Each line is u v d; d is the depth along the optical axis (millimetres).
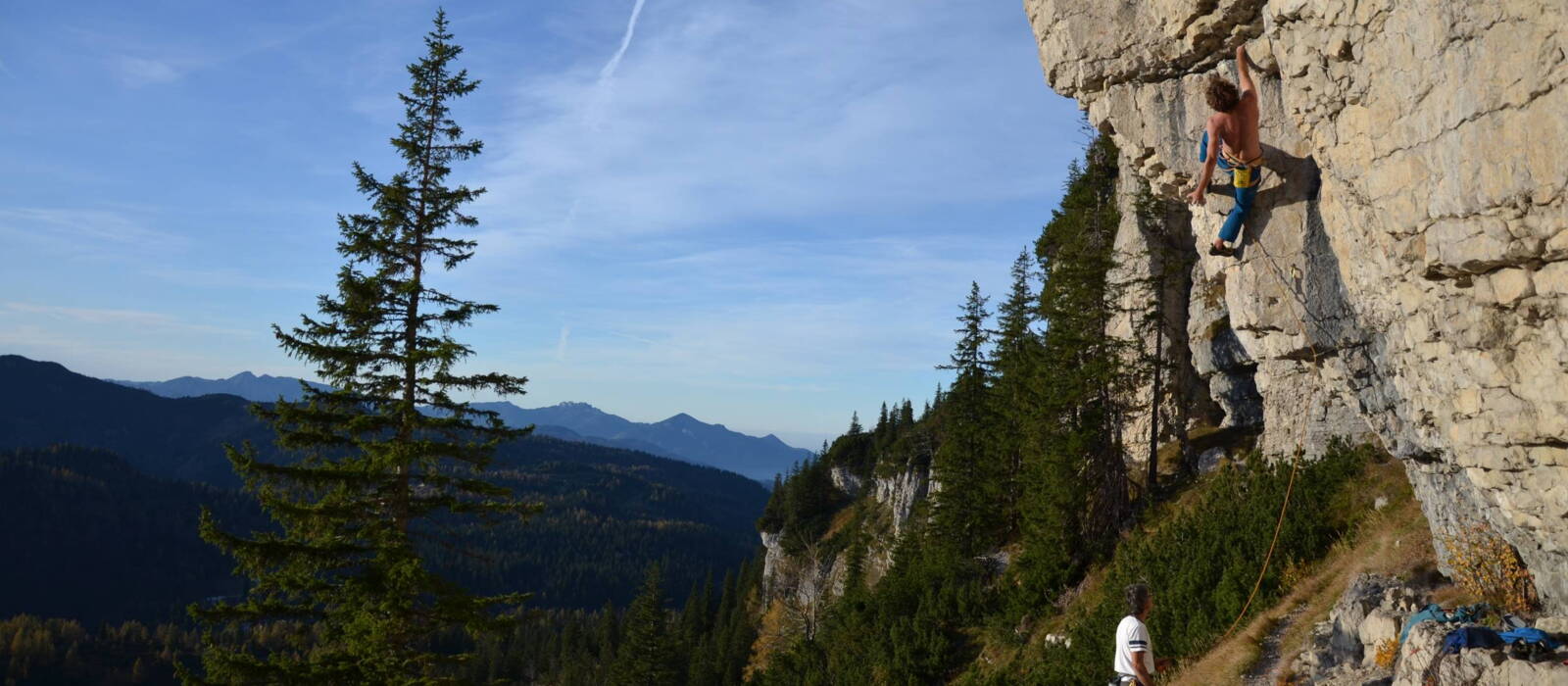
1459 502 9938
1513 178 5176
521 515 18078
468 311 18656
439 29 19031
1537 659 6914
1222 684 13883
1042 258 47750
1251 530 19391
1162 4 9148
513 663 127312
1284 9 7020
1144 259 34062
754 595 101500
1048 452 31359
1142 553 22672
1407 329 7402
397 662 16578
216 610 16156
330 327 17500
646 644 64312
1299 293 8586
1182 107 9547
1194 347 32156
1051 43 11094
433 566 134500
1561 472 6359
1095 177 42219
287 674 15688
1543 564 8438
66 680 127688
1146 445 34250
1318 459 22531
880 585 43750
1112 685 7742
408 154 18828
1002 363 44219
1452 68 5480
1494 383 6496
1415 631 8414
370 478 16875
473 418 18375
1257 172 8562
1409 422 8844
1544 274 5461
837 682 34562
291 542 16500
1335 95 6891
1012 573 32156
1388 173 6543
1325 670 11844
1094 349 33219
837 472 102312
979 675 26797
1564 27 4613
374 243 17906
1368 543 16094
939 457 44906
